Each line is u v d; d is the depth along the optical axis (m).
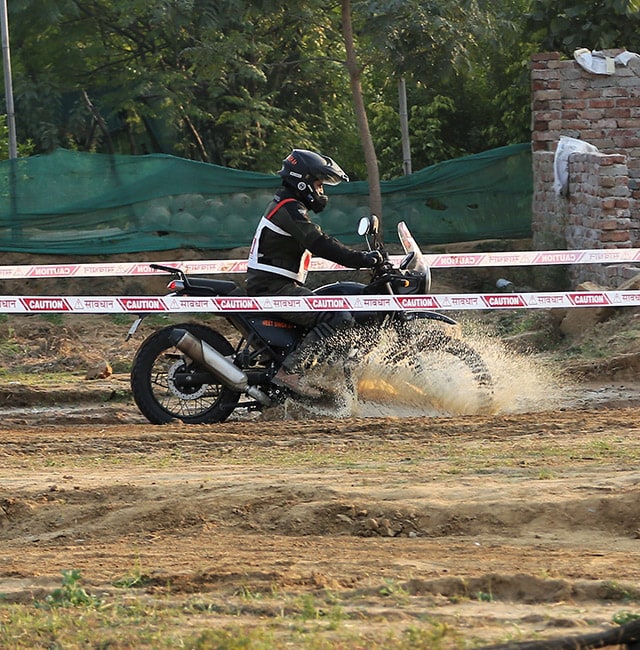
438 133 60.78
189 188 45.12
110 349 39.09
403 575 13.94
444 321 26.52
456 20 45.78
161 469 20.27
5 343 40.12
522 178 46.91
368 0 45.25
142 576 14.14
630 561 14.40
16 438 23.78
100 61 55.97
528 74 54.09
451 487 17.53
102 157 44.78
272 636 11.52
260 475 19.09
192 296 26.28
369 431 23.45
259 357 26.30
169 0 49.94
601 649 10.79
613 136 46.91
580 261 33.88
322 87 59.78
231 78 53.56
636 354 31.25
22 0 51.25
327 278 44.94
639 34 51.72
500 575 13.48
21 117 54.03
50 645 11.78
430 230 46.56
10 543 16.44
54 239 44.66
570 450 20.22
